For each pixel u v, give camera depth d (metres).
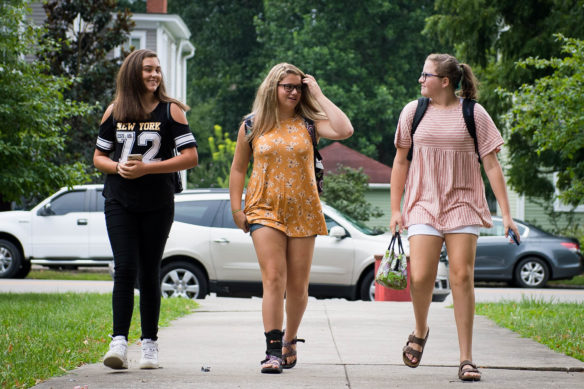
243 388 10.76
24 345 14.04
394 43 93.81
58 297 25.33
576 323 18.59
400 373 12.28
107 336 15.86
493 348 15.17
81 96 47.06
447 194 11.92
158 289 12.52
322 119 12.55
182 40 73.19
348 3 92.25
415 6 93.56
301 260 12.42
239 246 28.72
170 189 12.33
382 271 12.17
